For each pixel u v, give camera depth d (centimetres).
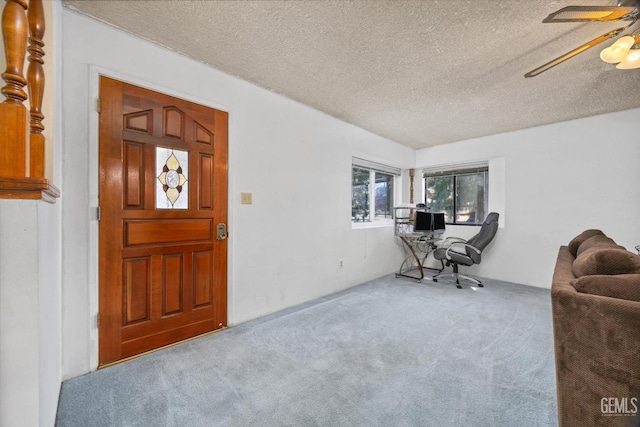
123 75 181
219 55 209
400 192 495
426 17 164
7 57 78
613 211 316
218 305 232
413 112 323
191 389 155
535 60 211
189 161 213
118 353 181
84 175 167
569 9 127
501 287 363
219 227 231
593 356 94
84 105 167
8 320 78
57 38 148
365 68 226
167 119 201
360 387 157
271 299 270
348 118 346
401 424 130
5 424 78
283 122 281
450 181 468
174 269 206
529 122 353
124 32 181
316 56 209
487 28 174
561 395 103
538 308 285
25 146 80
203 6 158
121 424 130
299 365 180
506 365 179
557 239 352
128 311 185
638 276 96
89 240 169
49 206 107
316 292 319
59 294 148
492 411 138
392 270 452
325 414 137
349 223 367
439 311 276
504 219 395
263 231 263
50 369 112
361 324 245
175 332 207
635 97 276
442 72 231
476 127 375
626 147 309
